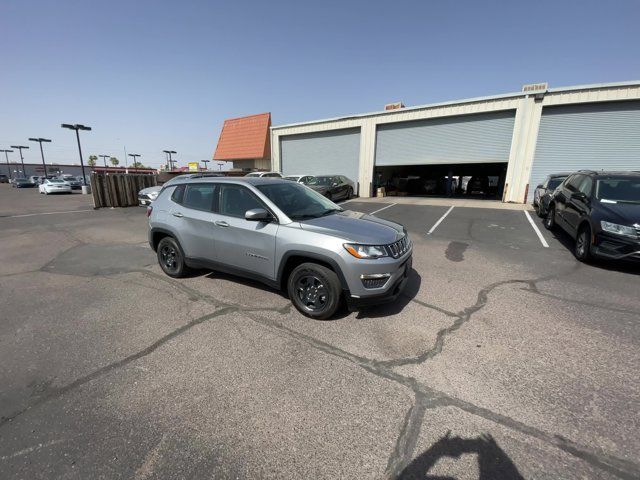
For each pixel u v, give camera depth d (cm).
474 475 172
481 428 204
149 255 629
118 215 1246
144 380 251
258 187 397
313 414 216
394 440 195
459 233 813
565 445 190
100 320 350
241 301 394
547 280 473
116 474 173
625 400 227
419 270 520
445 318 352
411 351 289
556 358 278
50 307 384
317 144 2095
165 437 197
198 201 441
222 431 202
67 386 244
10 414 216
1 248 695
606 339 308
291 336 315
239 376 255
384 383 246
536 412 216
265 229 365
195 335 318
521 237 765
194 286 447
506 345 298
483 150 1530
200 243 430
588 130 1288
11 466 178
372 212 1195
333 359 277
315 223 355
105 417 213
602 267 535
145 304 390
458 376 254
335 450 189
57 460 182
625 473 173
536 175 1405
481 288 441
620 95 1203
